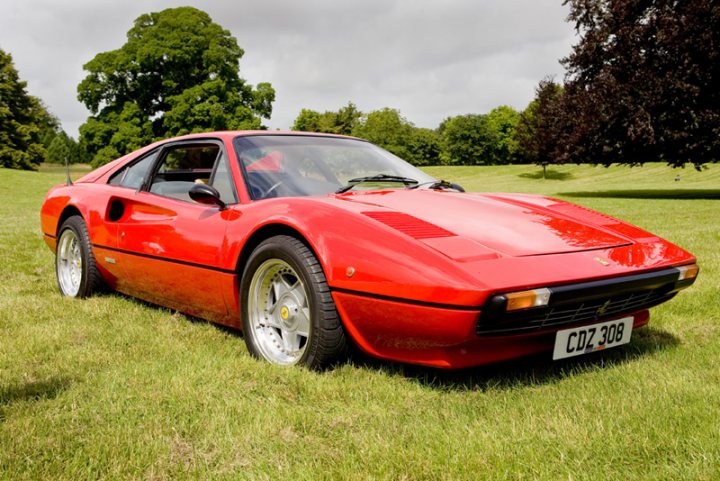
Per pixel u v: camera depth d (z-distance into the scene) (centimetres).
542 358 275
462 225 253
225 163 319
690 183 3123
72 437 188
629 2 2080
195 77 4338
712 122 1897
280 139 340
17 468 167
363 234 236
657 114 1998
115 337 312
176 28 4284
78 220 415
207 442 185
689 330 317
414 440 184
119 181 402
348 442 185
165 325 338
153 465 169
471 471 163
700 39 1859
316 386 233
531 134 4056
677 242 636
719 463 162
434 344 221
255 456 178
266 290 277
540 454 172
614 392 224
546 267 224
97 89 4247
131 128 4125
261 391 229
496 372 255
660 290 266
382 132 7462
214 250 293
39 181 3338
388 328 229
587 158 2283
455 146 8044
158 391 228
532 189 3133
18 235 845
